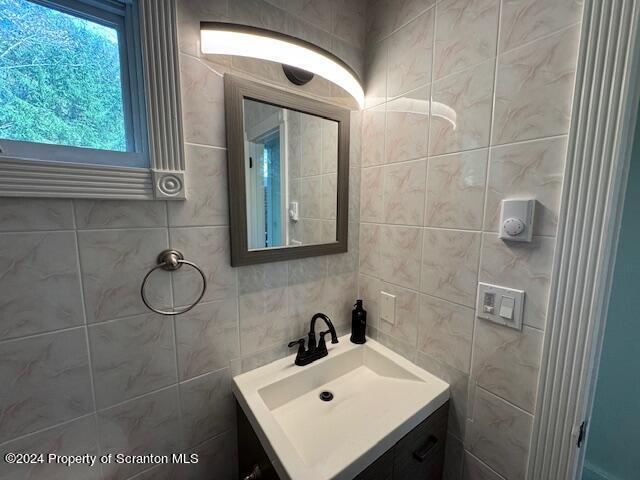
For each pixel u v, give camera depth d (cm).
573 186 62
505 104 72
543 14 64
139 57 68
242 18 82
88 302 68
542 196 67
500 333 78
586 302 62
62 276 64
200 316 85
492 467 84
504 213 73
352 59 109
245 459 89
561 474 70
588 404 66
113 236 69
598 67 57
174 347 81
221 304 88
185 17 73
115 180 66
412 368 102
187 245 79
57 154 63
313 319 105
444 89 86
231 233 85
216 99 79
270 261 95
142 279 74
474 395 86
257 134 88
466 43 79
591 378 65
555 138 64
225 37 74
